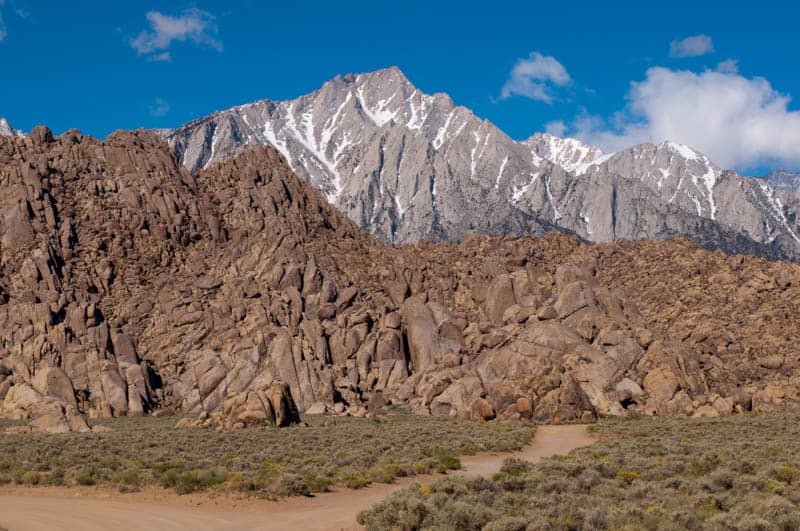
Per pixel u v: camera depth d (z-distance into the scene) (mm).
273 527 30312
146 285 131500
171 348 115688
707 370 102125
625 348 100500
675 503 32750
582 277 130000
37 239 129000
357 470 46094
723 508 32125
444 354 112062
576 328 107250
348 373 111375
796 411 82625
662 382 92938
